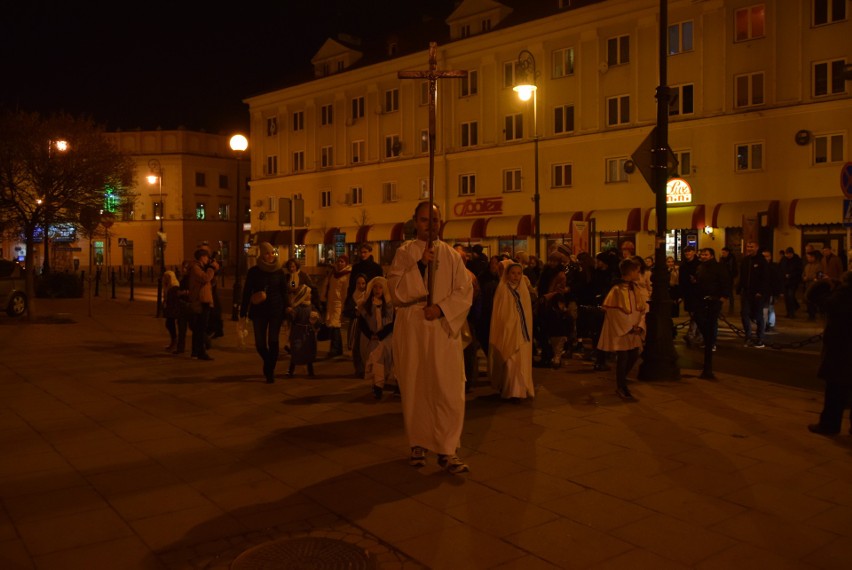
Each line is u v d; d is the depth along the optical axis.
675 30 33.91
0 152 20.39
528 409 8.05
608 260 11.30
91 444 6.58
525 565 4.02
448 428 5.67
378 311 8.73
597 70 36.28
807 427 7.16
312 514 4.80
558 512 4.82
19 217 21.27
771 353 13.10
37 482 5.47
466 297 5.71
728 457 6.11
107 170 22.89
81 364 11.60
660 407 8.12
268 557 4.11
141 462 6.00
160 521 4.68
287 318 10.23
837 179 29.67
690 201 32.88
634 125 35.12
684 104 33.81
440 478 5.56
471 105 41.62
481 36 40.56
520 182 39.59
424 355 5.71
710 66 32.81
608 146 36.09
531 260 14.37
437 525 4.60
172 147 66.44
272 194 53.72
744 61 31.92
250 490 5.29
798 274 19.98
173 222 66.12
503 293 8.43
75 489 5.31
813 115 30.16
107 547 4.27
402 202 45.28
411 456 5.96
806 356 12.71
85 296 32.00
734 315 20.77
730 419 7.51
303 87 50.69
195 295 12.10
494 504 4.98
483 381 10.01
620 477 5.57
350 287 10.66
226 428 7.20
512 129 40.03
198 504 4.99
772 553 4.18
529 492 5.23
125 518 4.73
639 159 9.98
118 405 8.34
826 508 4.90
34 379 10.15
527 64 24.70
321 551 4.20
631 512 4.82
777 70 31.03
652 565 4.02
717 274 11.01
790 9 30.61
